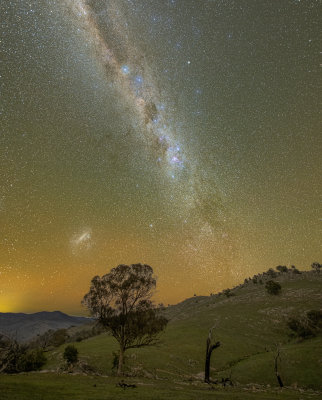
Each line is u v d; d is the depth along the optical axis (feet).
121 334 155.53
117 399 70.64
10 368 139.44
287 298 483.51
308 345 240.12
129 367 191.31
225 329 358.23
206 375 150.30
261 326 372.79
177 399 78.18
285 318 390.63
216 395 94.79
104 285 156.87
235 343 292.40
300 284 563.89
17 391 69.72
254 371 199.41
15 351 146.20
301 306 429.79
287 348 243.60
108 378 120.98
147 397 77.30
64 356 187.62
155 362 210.59
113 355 207.92
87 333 417.49
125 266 160.66
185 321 451.12
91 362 196.03
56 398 65.98
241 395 100.78
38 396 66.18
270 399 95.25
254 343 302.04
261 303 481.05
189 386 118.93
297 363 200.85
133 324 154.40
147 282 159.22
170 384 119.85
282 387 154.71
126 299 156.97
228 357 247.91
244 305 487.20
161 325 156.76
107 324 155.74
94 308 154.92
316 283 558.15
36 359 153.38
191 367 216.13
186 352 249.96
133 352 229.86
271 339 325.42
